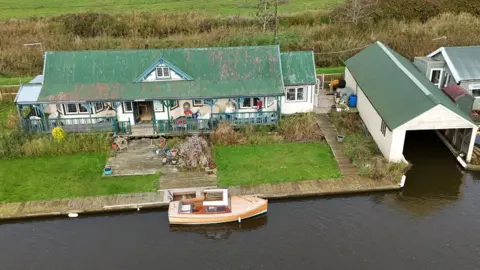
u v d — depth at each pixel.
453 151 30.30
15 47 47.81
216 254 22.50
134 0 65.31
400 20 54.91
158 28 53.50
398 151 28.20
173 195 25.38
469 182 27.84
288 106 34.28
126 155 29.89
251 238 23.52
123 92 31.61
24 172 28.14
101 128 31.92
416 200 26.16
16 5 62.69
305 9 60.06
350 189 26.27
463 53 35.69
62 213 24.77
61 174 27.92
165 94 31.50
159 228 24.22
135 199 25.58
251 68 33.31
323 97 38.41
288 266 21.61
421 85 29.80
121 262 21.94
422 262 21.66
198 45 47.97
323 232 23.70
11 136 30.61
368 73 35.56
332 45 48.00
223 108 33.22
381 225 24.16
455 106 30.34
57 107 32.31
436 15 56.28
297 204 25.80
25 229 24.17
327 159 29.25
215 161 29.12
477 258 21.88
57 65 32.72
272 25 53.47
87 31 52.38
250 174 27.73
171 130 32.12
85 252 22.56
